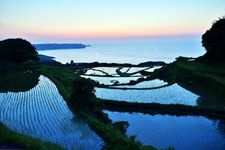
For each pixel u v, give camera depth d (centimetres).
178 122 3244
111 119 3275
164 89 5178
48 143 2100
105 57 18575
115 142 2269
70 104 3456
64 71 7144
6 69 7525
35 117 3002
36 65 8112
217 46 7719
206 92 4916
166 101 4181
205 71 6375
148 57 18600
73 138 2392
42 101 3762
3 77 6175
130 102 3812
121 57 18550
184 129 2995
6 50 8625
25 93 4338
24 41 9188
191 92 4906
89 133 2517
